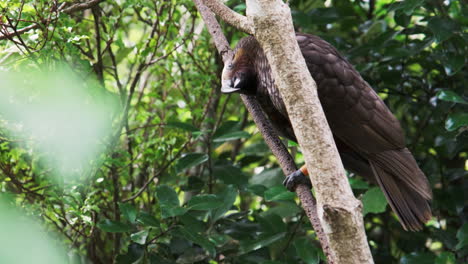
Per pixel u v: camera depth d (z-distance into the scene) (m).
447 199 7.26
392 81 7.48
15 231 3.78
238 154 8.91
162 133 7.72
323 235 4.52
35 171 6.24
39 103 5.33
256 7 3.45
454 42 7.07
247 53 6.20
